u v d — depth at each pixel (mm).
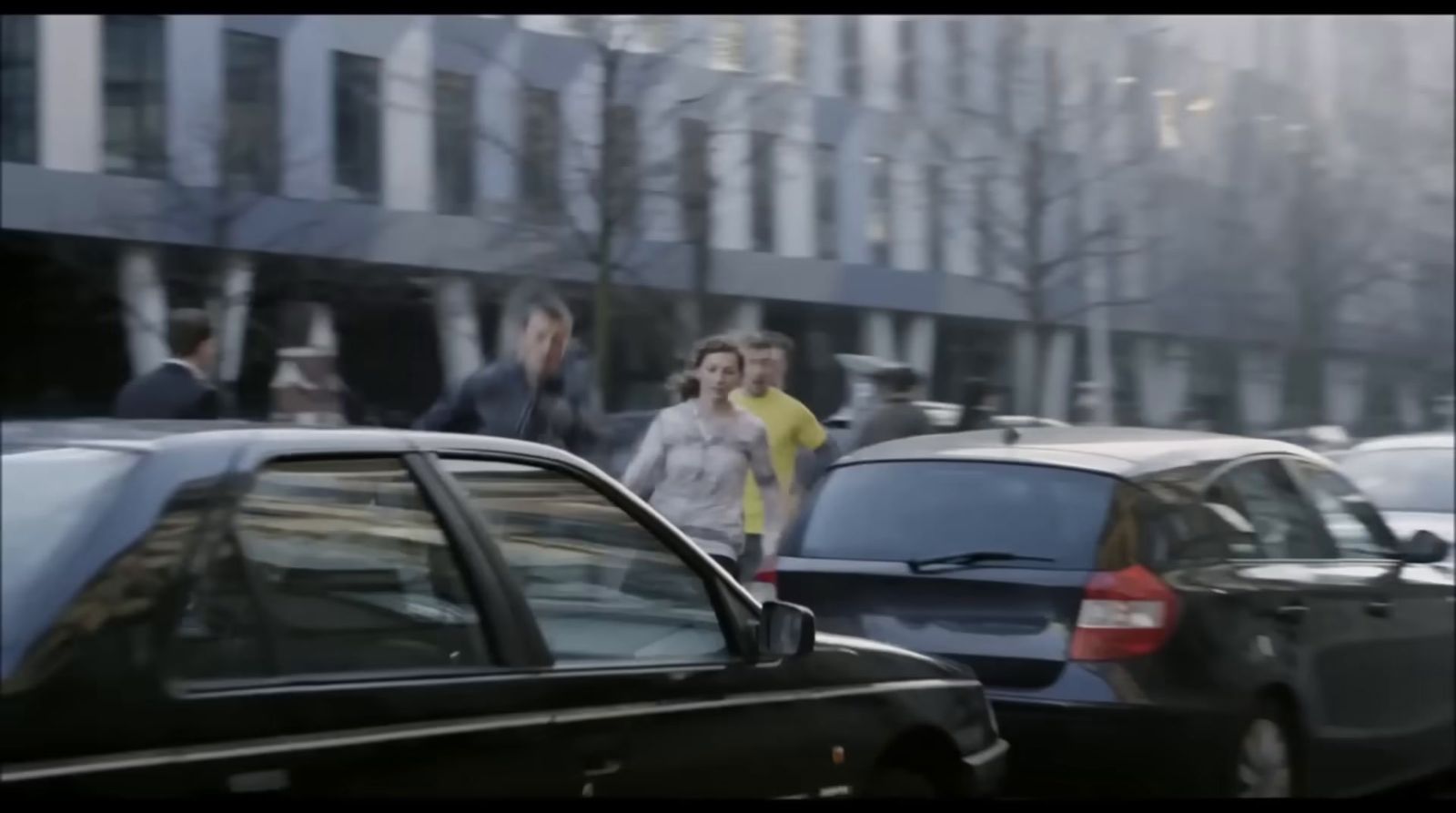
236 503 3709
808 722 4863
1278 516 7590
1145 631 6605
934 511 7109
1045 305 15938
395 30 11836
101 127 11023
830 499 7383
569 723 4152
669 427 9539
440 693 3893
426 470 4172
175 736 3391
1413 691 8094
